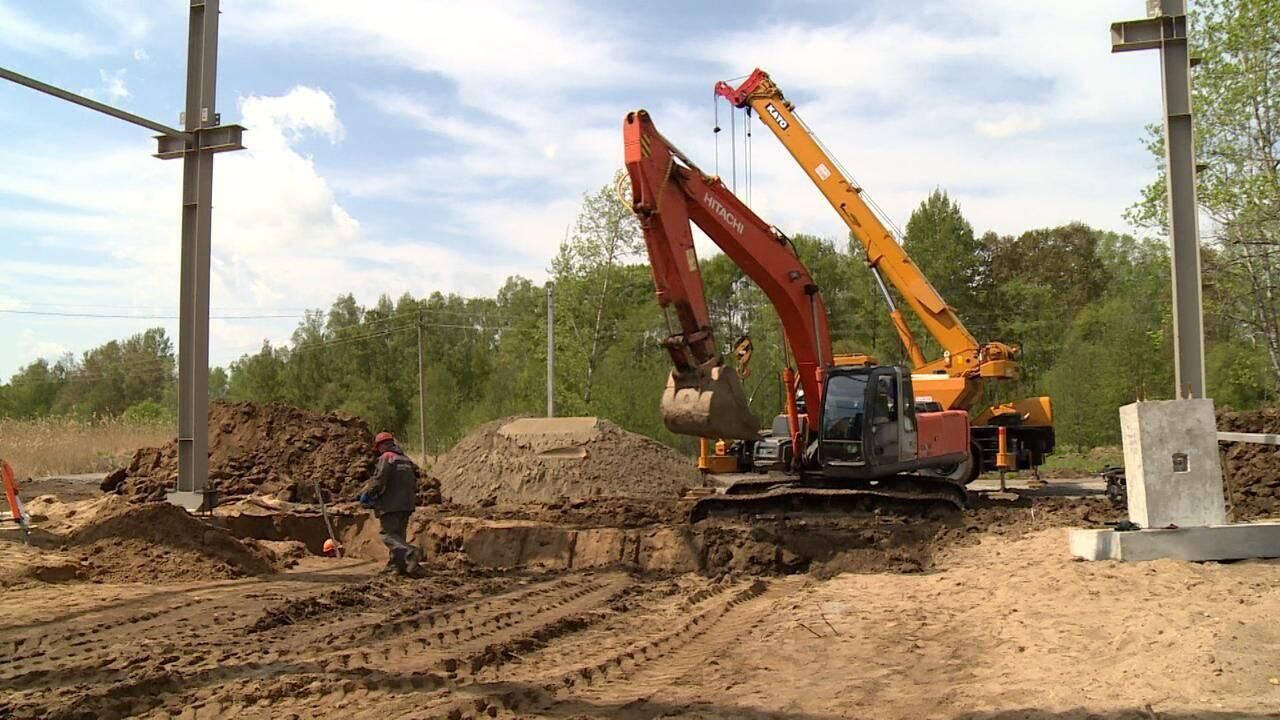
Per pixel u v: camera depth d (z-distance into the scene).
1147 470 10.05
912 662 7.12
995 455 23.95
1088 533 10.22
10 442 34.28
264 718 6.03
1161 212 26.05
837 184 22.17
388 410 56.53
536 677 7.08
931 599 9.50
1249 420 19.19
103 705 6.22
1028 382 51.34
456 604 10.14
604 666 7.36
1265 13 23.66
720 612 9.82
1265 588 8.25
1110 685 5.92
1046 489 24.94
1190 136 10.48
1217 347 31.34
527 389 41.31
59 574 10.80
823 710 6.02
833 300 55.81
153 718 6.06
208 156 13.66
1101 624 7.57
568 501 17.52
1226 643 6.40
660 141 13.35
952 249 50.88
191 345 13.66
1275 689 5.54
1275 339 25.72
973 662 6.99
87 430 37.50
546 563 13.68
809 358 16.14
